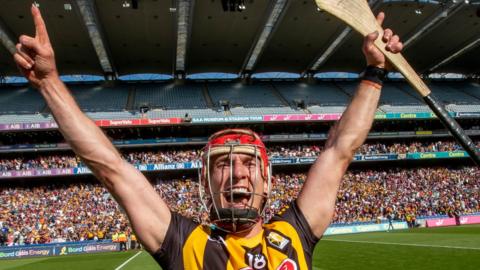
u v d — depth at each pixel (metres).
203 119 40.25
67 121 1.88
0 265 21.67
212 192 2.08
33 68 1.83
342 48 42.69
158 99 45.19
